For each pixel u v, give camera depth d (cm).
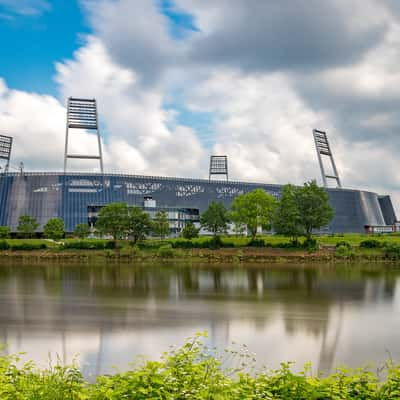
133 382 1331
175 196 19050
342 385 1375
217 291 6044
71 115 18838
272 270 9238
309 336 3475
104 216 12875
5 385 1327
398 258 11131
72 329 3716
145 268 9762
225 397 1262
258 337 3434
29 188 17400
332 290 6134
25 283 6975
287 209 12200
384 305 4928
